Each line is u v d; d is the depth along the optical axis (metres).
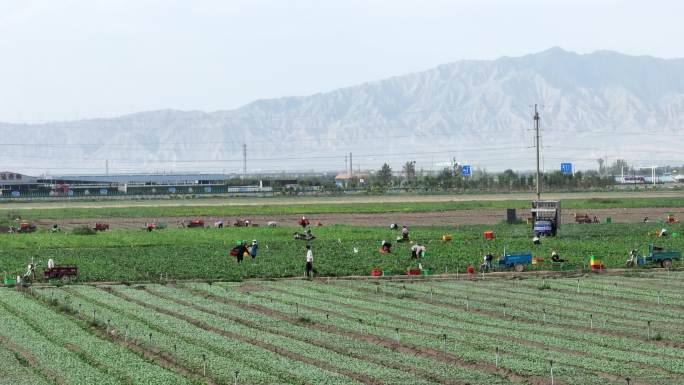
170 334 69.94
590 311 79.62
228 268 115.50
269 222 199.00
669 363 58.69
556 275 107.06
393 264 118.38
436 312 80.12
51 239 160.75
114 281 104.75
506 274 108.62
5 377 55.91
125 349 64.50
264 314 80.12
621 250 132.12
